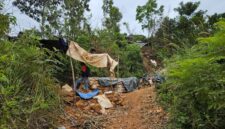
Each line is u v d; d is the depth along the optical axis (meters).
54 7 20.77
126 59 21.69
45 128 7.89
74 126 8.96
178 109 7.50
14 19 8.54
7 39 8.38
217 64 5.53
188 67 5.71
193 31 19.17
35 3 24.00
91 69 17.33
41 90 8.00
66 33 19.86
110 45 22.09
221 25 5.09
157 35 26.53
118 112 10.99
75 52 14.21
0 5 8.40
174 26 24.67
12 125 6.66
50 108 8.31
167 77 8.41
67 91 12.23
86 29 22.06
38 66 8.35
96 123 9.47
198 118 6.52
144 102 11.41
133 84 15.47
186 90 6.33
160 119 9.29
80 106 10.98
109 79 15.10
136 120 9.84
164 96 9.92
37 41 9.06
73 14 21.34
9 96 7.07
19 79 7.70
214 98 5.64
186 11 26.34
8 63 7.51
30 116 7.29
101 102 11.61
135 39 29.56
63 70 13.75
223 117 6.22
